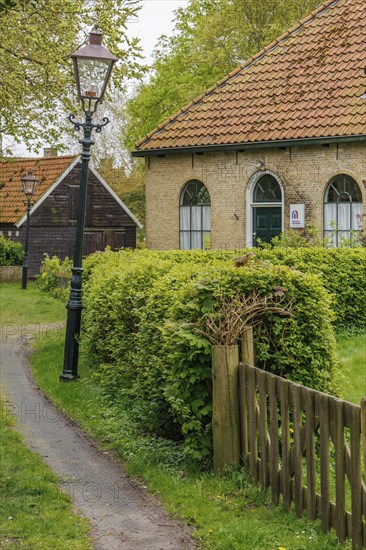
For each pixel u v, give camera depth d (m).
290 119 23.14
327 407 6.18
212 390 7.80
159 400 8.78
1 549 5.81
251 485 7.21
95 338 12.78
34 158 41.19
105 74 12.34
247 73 25.66
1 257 34.50
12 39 20.58
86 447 8.91
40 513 6.65
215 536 6.16
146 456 8.22
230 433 7.55
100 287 12.79
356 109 22.14
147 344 9.27
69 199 39.12
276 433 6.93
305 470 7.44
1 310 21.58
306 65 24.58
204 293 7.93
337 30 25.08
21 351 15.38
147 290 10.22
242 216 24.30
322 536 6.15
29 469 7.84
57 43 22.02
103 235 40.66
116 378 11.24
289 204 23.27
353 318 15.39
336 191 22.53
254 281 8.02
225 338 7.68
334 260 15.17
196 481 7.48
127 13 24.02
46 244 38.34
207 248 25.20
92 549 5.96
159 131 25.77
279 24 38.38
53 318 20.08
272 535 6.16
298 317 8.18
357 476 5.84
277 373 8.18
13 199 38.53
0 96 21.39
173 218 25.81
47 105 24.33
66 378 12.34
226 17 39.22
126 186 55.91
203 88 39.47
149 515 6.77
